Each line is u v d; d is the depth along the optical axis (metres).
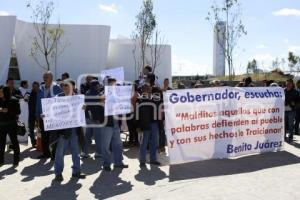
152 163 10.01
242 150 10.98
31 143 12.50
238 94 10.80
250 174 8.88
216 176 8.74
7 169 9.55
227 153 10.73
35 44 24.86
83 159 10.66
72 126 8.47
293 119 13.55
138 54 29.34
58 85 10.44
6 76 23.09
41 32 25.14
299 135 15.37
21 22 24.77
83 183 8.27
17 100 9.91
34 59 25.12
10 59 23.88
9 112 9.74
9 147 11.87
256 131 11.18
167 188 7.82
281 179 8.40
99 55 26.27
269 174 8.87
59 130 8.40
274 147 11.55
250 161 10.27
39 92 10.67
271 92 11.34
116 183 8.25
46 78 10.23
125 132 13.84
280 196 7.18
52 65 25.44
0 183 8.30
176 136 10.03
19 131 10.35
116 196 7.36
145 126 9.62
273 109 11.41
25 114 13.45
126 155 11.33
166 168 9.59
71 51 25.88
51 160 10.52
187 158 10.16
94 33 26.05
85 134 10.69
